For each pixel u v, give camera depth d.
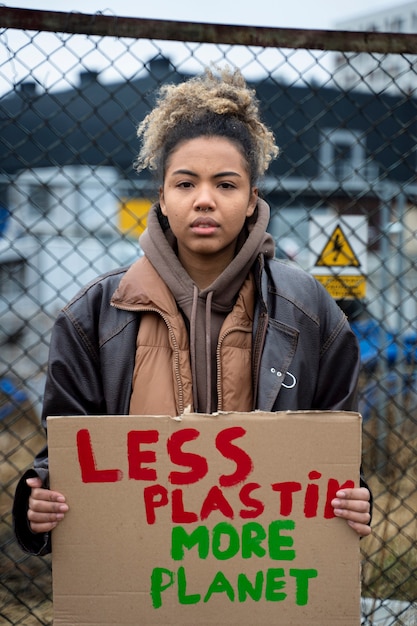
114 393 1.89
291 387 1.92
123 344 1.89
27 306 6.44
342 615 1.73
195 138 1.85
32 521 1.73
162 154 1.94
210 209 1.82
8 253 5.91
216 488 1.72
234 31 2.65
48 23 2.55
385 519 3.29
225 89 1.94
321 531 1.73
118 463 1.72
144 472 1.72
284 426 1.72
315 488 1.73
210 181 1.84
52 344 1.92
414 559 3.40
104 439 1.72
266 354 1.90
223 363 1.88
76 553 1.72
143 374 1.87
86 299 1.95
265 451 1.72
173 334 1.87
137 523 1.72
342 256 3.31
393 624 2.97
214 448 1.72
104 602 1.72
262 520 1.72
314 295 2.03
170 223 1.88
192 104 1.89
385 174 3.29
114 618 1.72
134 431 1.72
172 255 1.92
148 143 2.00
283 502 1.73
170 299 1.90
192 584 1.72
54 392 1.90
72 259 6.25
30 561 3.43
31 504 1.72
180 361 1.86
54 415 1.90
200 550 1.72
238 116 1.93
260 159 2.00
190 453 1.72
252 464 1.72
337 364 2.03
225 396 1.87
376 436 3.80
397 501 3.92
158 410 1.84
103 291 1.95
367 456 3.81
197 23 2.62
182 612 1.72
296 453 1.72
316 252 3.29
